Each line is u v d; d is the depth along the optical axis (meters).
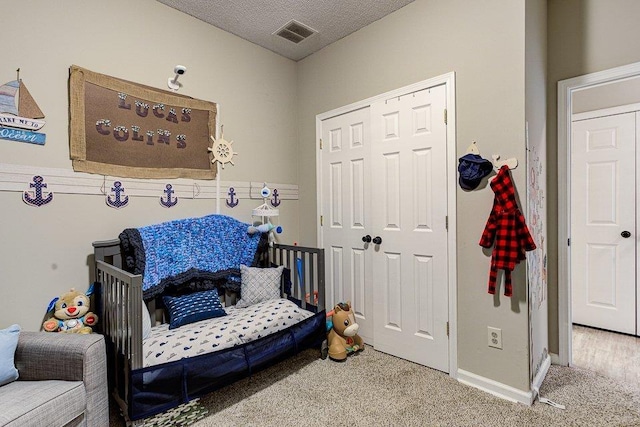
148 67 2.38
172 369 1.70
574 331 3.07
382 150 2.64
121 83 2.24
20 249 1.85
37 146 1.91
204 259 2.50
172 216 2.49
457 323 2.20
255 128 3.05
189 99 2.60
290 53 3.25
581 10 2.24
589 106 3.09
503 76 1.99
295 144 3.39
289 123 3.35
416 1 2.43
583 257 3.20
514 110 1.95
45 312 1.93
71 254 2.03
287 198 3.32
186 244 2.42
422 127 2.39
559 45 2.34
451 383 2.14
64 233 2.00
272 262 2.99
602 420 1.74
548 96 2.39
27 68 1.88
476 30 2.11
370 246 2.75
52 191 1.96
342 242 2.99
